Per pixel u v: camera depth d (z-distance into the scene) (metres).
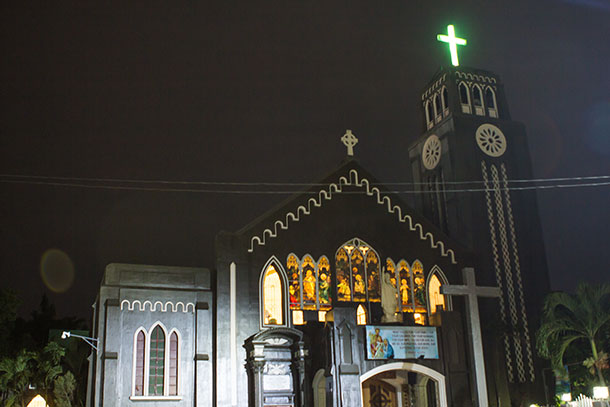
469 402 45.72
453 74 66.19
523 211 61.28
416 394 51.41
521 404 53.62
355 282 51.22
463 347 47.06
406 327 46.12
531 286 58.47
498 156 63.06
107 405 42.53
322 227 51.69
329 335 44.06
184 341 46.12
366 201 53.62
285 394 45.97
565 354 54.62
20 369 59.12
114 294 45.47
